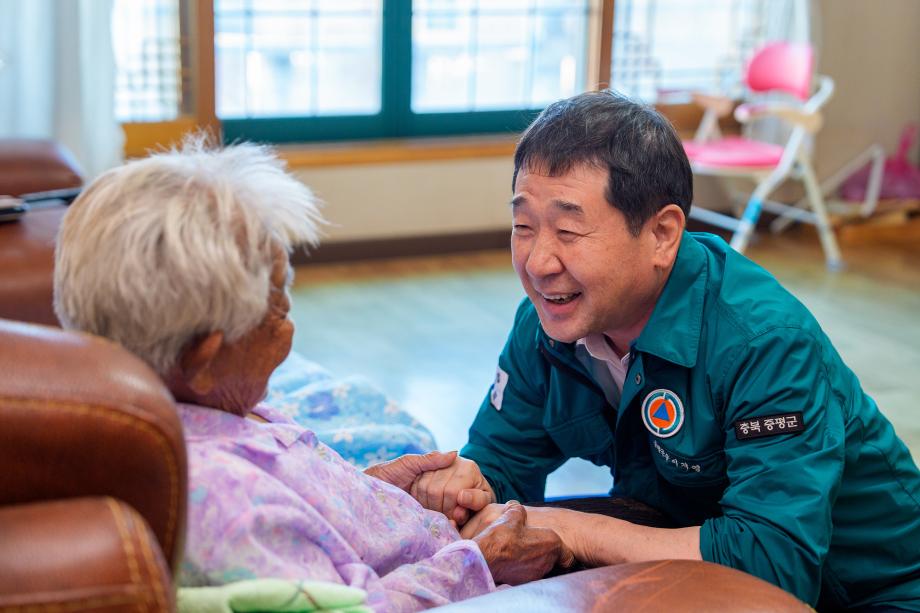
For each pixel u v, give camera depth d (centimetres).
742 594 97
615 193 127
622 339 146
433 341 383
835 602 148
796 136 472
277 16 477
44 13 393
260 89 484
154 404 80
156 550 75
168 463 80
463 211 498
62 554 72
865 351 380
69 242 99
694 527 137
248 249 101
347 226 478
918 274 480
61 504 75
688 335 137
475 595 120
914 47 550
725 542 130
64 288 100
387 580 111
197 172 101
